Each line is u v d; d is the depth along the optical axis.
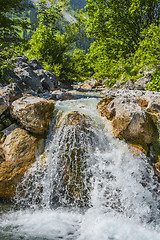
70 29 20.38
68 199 3.94
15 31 8.73
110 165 4.11
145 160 4.16
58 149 4.28
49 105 4.69
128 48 15.67
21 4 8.67
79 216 3.58
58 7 17.61
